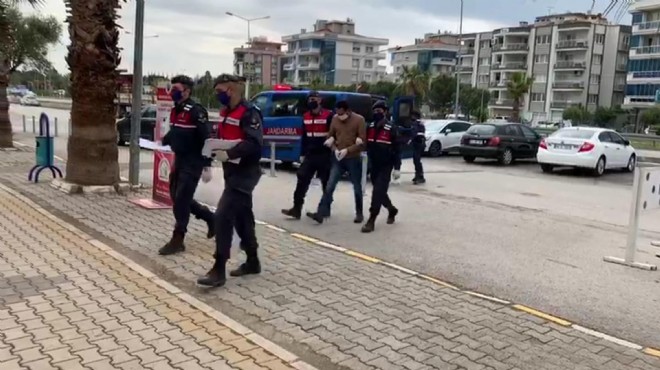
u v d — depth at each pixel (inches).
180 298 200.8
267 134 587.8
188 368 149.6
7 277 216.7
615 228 369.1
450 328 184.4
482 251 289.3
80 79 385.1
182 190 253.3
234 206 215.2
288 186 489.7
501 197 493.4
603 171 730.8
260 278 228.8
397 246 293.0
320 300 206.1
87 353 156.0
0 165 538.0
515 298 216.8
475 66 3922.2
